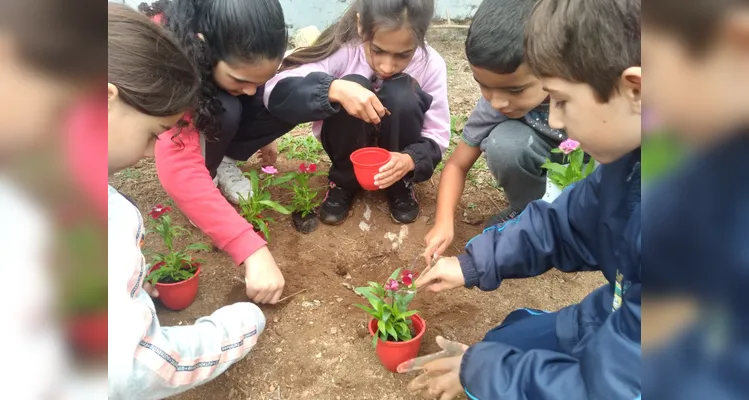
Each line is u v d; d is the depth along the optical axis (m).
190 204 2.00
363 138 2.43
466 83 3.90
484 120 2.36
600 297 1.64
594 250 1.64
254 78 2.08
